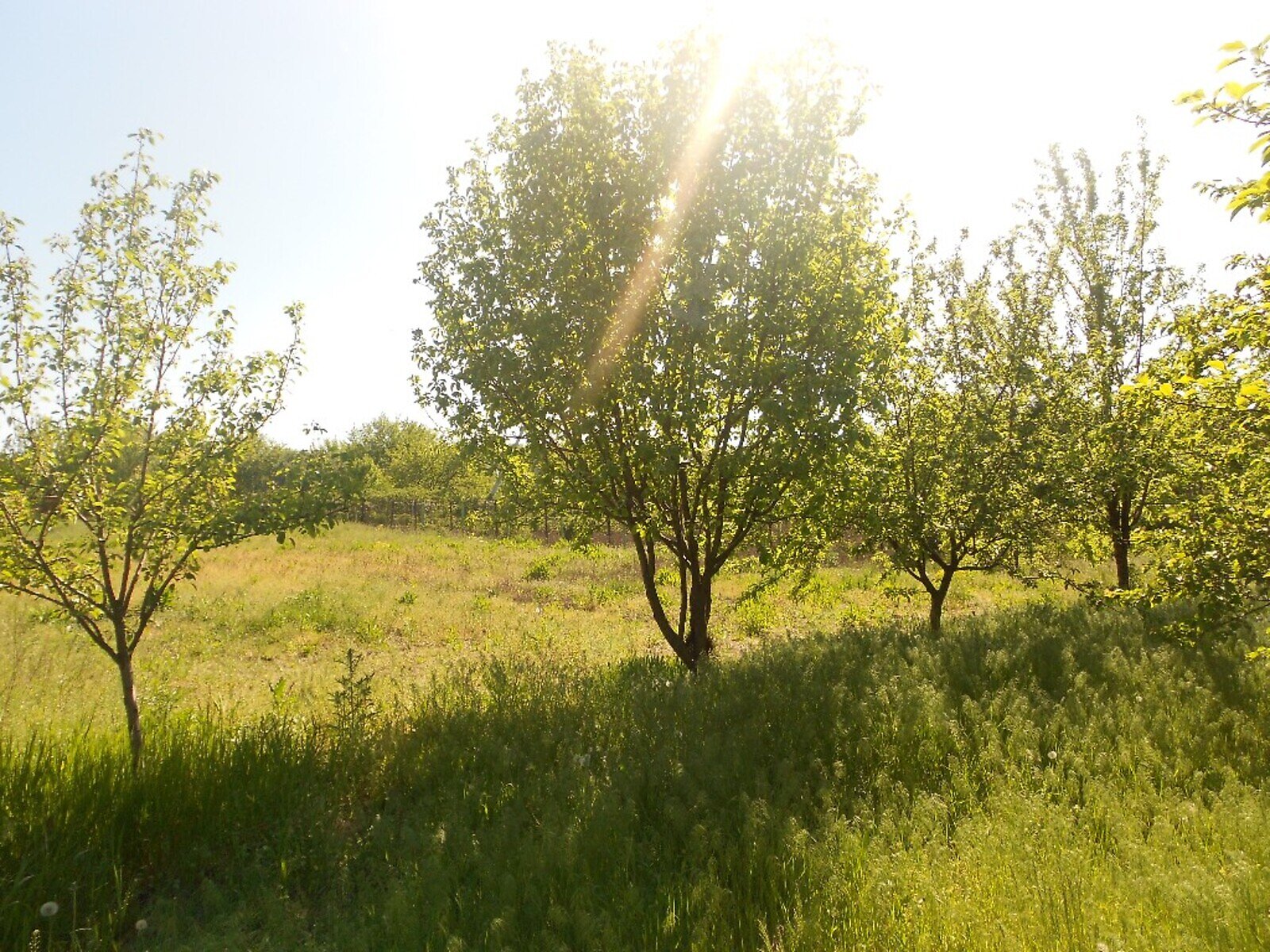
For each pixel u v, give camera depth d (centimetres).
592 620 1234
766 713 568
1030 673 653
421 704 598
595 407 675
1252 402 487
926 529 852
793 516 758
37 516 447
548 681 649
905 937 296
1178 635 600
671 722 553
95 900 364
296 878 393
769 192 654
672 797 426
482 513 829
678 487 732
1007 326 934
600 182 663
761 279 653
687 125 650
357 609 1210
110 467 474
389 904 332
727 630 1157
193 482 482
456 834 404
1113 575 1462
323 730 553
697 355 654
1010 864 344
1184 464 736
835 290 658
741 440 690
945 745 500
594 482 656
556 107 681
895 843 372
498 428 707
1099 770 462
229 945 326
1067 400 921
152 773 438
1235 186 478
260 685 787
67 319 466
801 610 1309
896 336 744
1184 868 338
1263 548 541
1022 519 876
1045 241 1166
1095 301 1123
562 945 302
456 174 723
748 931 316
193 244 505
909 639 810
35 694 675
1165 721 524
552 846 370
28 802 404
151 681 763
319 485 495
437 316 708
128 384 468
